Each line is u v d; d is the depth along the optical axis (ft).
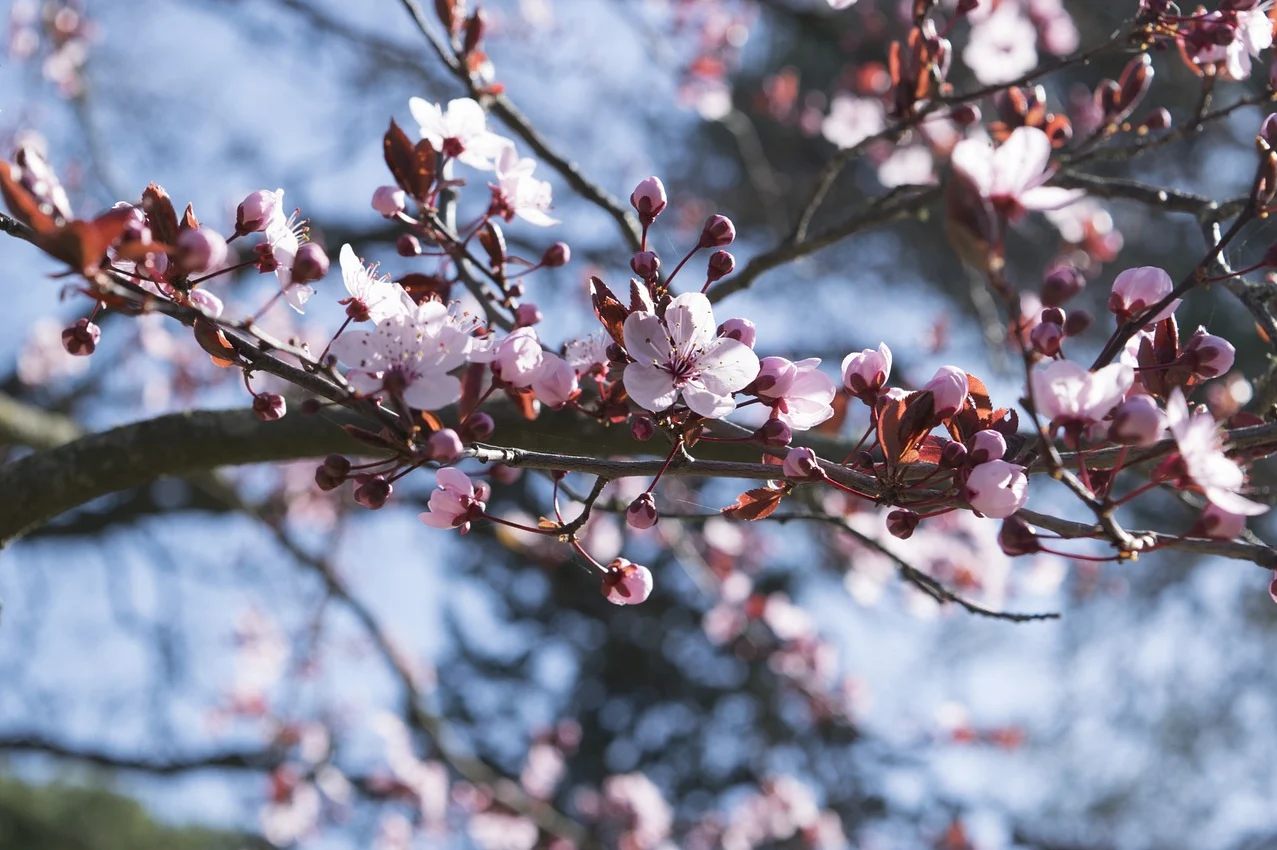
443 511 5.45
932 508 5.27
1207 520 4.73
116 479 9.08
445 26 9.61
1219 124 26.91
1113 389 4.70
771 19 32.50
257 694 24.26
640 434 5.30
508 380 5.08
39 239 4.25
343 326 5.23
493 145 6.88
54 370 25.81
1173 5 7.72
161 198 5.02
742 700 36.35
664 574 35.40
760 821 23.58
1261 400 7.65
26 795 47.91
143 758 24.00
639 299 5.38
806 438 9.53
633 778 22.71
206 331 5.07
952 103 8.16
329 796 23.97
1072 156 8.97
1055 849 34.32
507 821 23.72
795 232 10.17
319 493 26.32
